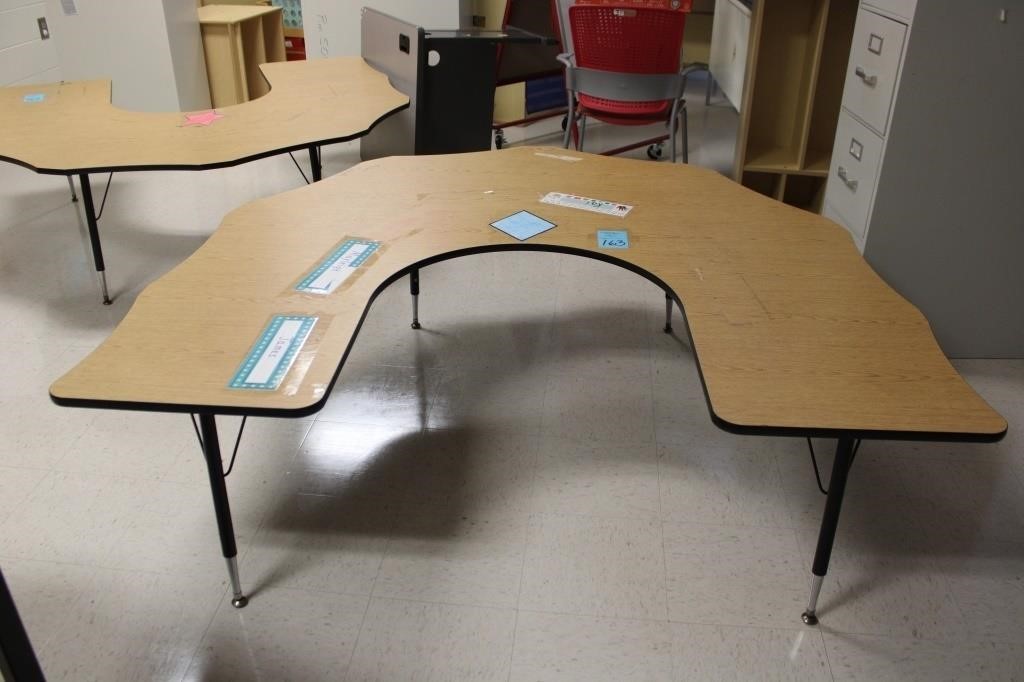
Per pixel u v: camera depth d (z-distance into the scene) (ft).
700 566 6.66
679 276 6.26
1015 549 6.86
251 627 6.13
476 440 8.07
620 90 12.09
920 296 9.18
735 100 13.62
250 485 7.49
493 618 6.20
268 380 5.02
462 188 7.89
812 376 5.11
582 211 7.38
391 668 5.82
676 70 11.77
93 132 9.62
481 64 11.69
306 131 9.48
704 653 5.94
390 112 10.23
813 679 5.75
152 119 10.09
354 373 9.12
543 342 9.74
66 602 6.31
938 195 8.60
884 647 6.00
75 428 8.19
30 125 9.86
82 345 9.57
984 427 4.67
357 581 6.51
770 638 6.06
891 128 8.31
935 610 6.29
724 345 5.41
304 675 5.77
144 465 7.72
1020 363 9.39
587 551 6.79
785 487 7.50
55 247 11.96
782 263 6.50
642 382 8.99
